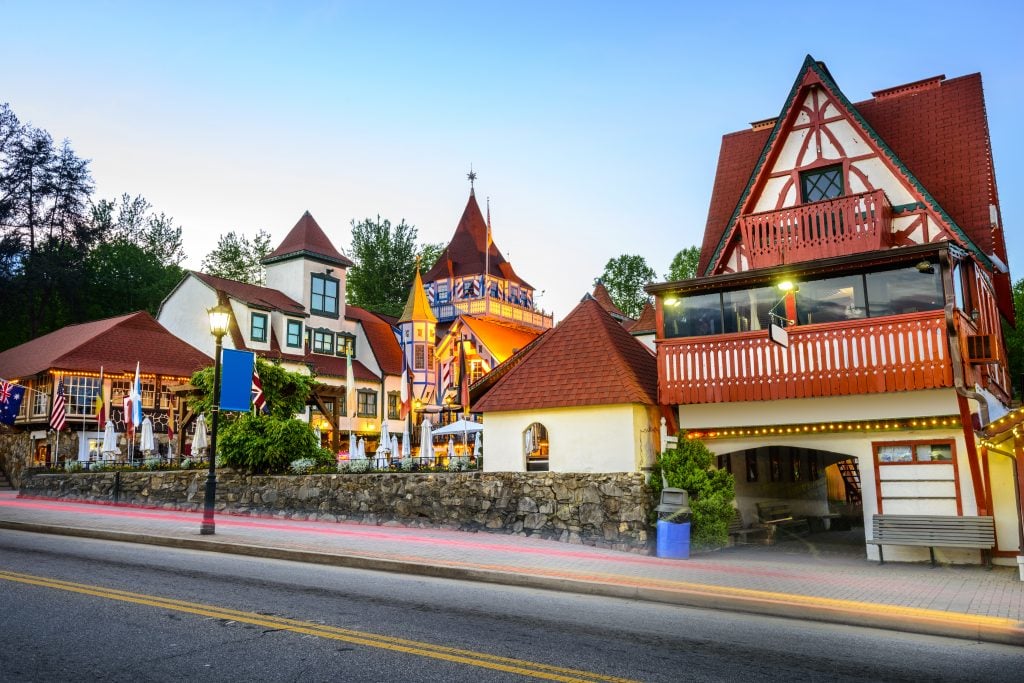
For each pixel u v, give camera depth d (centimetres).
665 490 1614
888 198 1889
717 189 2372
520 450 1920
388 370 5019
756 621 1020
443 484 1859
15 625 830
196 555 1415
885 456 1673
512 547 1562
